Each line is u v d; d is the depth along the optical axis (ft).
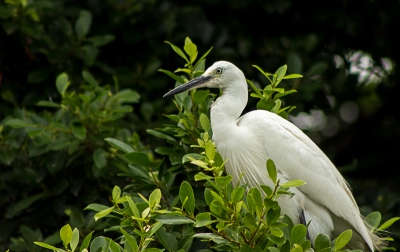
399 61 48.91
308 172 28.76
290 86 41.27
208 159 22.17
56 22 42.96
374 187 46.26
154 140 39.58
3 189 36.24
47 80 41.01
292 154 28.78
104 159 32.53
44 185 34.91
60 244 33.71
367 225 29.68
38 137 33.73
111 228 25.18
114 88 42.47
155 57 43.14
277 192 21.02
